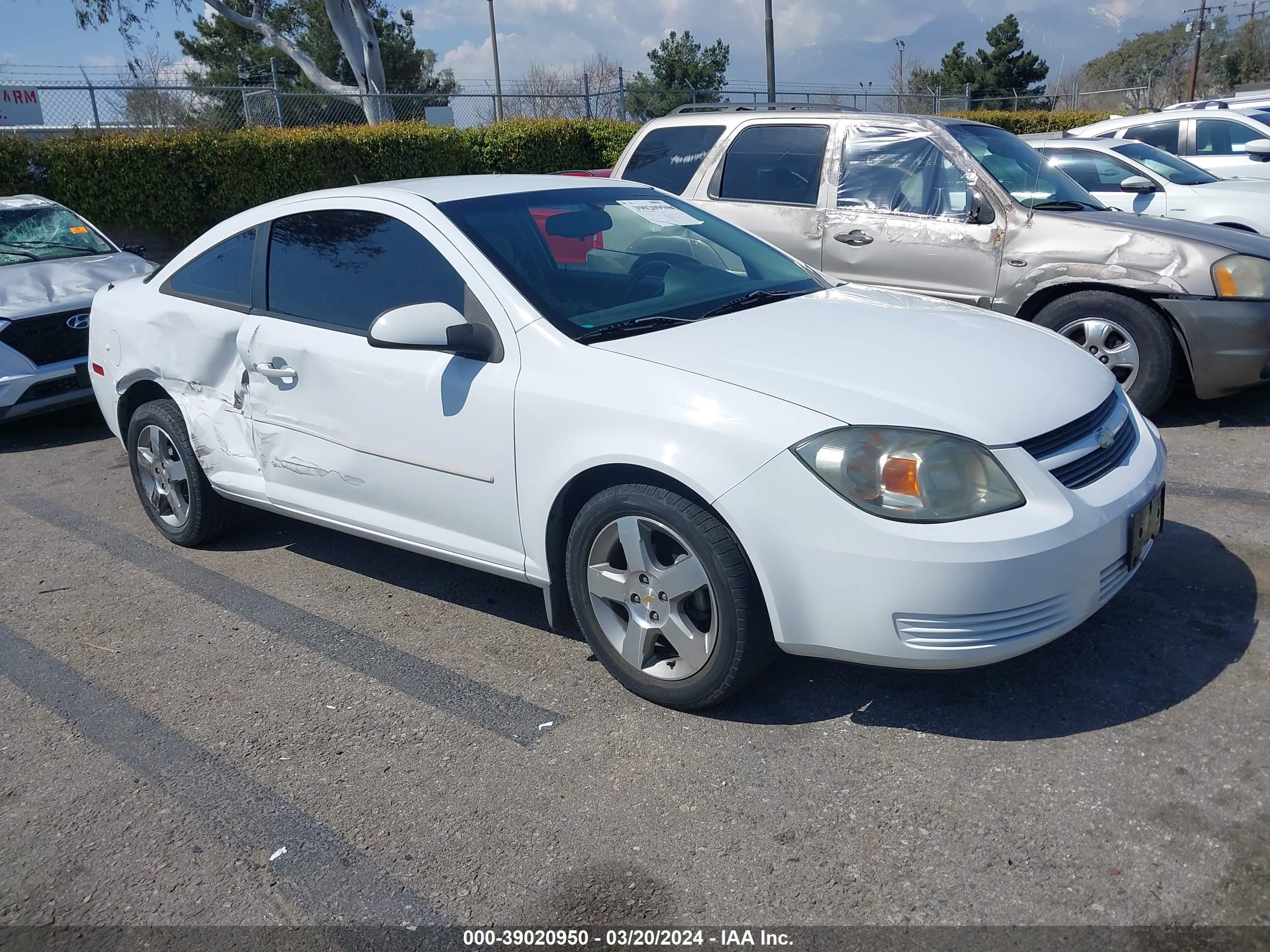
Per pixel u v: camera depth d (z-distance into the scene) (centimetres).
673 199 454
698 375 303
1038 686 321
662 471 294
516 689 342
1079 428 304
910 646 276
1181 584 381
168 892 256
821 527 276
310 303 398
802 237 649
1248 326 541
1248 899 230
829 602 280
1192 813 258
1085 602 287
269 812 285
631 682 326
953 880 242
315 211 408
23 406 661
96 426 742
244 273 427
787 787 281
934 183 612
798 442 279
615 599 322
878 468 273
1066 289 582
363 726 326
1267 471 505
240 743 320
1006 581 269
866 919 233
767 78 2369
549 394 320
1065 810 263
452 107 2072
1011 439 282
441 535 366
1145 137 1223
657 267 387
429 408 351
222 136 1441
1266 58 5438
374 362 365
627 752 302
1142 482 308
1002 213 587
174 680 363
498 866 258
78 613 423
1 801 297
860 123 638
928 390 294
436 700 339
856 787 279
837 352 317
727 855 256
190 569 463
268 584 441
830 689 328
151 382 470
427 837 271
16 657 387
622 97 2088
